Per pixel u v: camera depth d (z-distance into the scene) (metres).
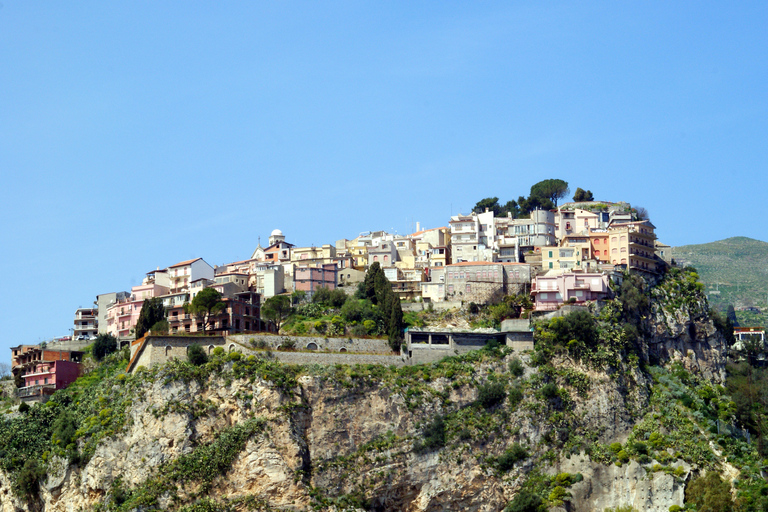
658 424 187.25
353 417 172.88
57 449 178.50
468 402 180.38
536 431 178.50
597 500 174.38
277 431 164.75
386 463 169.75
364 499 166.12
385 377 179.38
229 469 162.25
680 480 172.75
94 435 173.38
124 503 159.75
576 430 181.38
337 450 169.50
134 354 188.00
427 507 169.88
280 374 171.88
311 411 170.75
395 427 173.88
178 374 171.25
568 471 176.50
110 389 182.00
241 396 168.12
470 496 171.62
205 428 167.00
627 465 177.12
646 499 173.38
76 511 169.88
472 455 173.88
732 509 165.75
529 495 169.75
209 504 158.25
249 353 180.75
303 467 164.12
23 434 187.50
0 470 185.00
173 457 164.12
